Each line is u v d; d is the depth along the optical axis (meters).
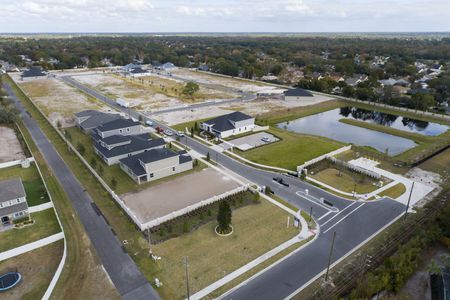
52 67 185.38
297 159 65.81
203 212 46.38
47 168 60.31
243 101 116.94
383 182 56.28
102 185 54.06
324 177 57.97
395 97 115.62
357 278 34.50
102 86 139.75
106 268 35.59
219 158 66.12
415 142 79.88
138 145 65.44
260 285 33.69
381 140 81.50
